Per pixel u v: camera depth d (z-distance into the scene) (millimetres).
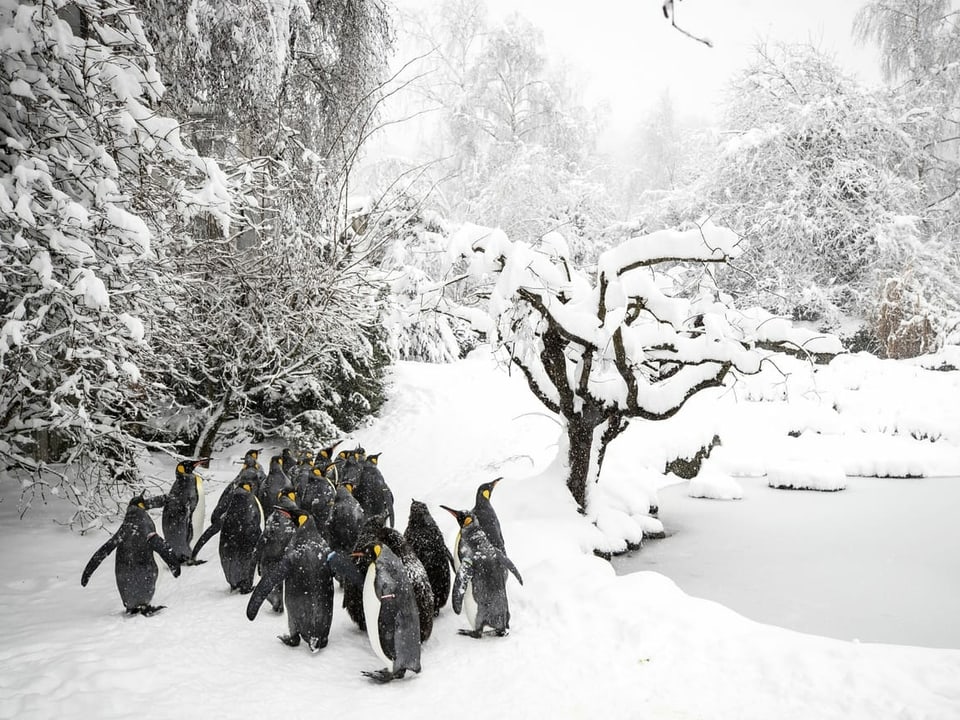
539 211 30312
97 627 6094
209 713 4668
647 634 5945
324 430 14359
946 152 30453
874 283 26078
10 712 4449
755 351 8820
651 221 31203
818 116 27656
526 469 12992
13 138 7934
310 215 13703
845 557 9773
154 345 10875
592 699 5090
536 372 10281
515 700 5098
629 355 8898
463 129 32500
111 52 8289
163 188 9203
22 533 9164
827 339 8984
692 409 18406
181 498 7871
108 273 8312
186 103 12891
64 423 8797
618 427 10164
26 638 5734
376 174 28578
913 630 7422
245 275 12273
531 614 6621
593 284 10859
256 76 13258
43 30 7539
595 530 9586
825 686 5059
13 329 7062
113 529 9578
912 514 11945
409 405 17594
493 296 8438
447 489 11219
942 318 23609
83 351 8273
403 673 5355
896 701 4809
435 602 6602
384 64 16906
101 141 8484
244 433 14641
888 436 17344
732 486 13359
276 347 12898
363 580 5621
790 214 26781
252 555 6992
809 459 15617
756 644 5691
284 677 5309
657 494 13180
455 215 31844
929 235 28359
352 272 14242
